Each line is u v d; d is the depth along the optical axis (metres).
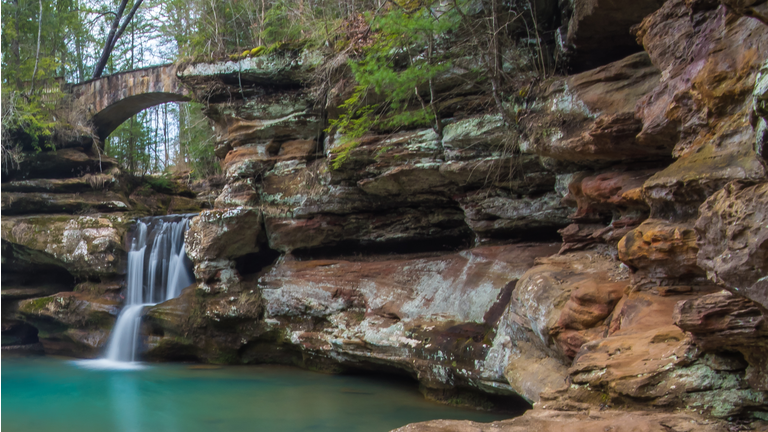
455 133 10.34
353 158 11.66
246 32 16.09
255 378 11.84
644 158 7.44
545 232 10.66
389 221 12.88
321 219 13.20
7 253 17.61
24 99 19.19
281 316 12.92
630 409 4.22
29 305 16.41
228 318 13.29
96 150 21.05
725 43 4.87
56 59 20.64
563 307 6.62
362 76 9.91
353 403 9.63
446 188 11.32
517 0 9.52
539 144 8.32
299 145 13.81
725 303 3.75
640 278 5.77
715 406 3.87
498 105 9.38
